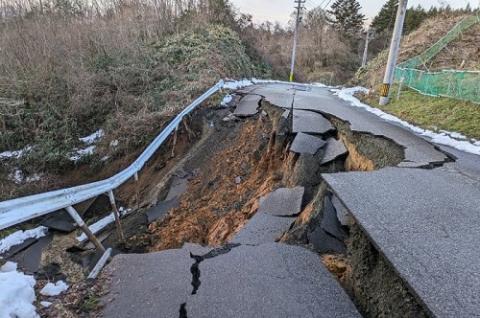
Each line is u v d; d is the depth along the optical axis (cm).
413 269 268
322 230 436
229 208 745
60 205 470
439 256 289
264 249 388
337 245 420
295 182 634
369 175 494
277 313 278
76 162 1405
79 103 1616
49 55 1816
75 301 309
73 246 768
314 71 4716
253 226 497
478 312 224
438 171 529
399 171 520
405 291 257
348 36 6269
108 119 1552
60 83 1731
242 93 1508
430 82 1309
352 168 659
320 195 491
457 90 1102
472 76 1109
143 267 357
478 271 270
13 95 1652
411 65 1956
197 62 1880
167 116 1327
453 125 853
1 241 786
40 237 845
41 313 292
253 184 799
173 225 757
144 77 1788
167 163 1112
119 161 1316
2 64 1778
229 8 3066
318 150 713
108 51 1933
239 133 1088
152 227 792
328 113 982
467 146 671
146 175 1103
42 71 1748
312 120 899
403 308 251
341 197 407
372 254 321
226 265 354
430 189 446
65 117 1592
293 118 904
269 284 319
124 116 1495
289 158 707
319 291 310
